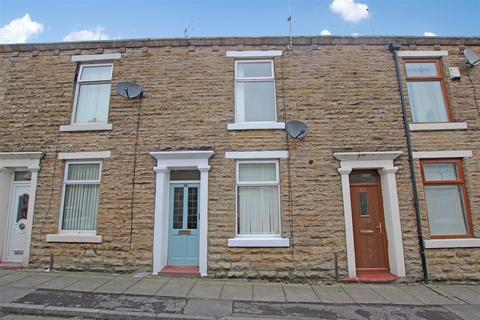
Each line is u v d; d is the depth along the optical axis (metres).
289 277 7.05
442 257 7.09
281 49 8.33
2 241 7.88
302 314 5.18
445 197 7.57
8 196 8.09
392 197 7.30
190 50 8.38
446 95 8.16
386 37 8.27
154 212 7.46
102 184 7.71
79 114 8.49
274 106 8.19
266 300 5.79
